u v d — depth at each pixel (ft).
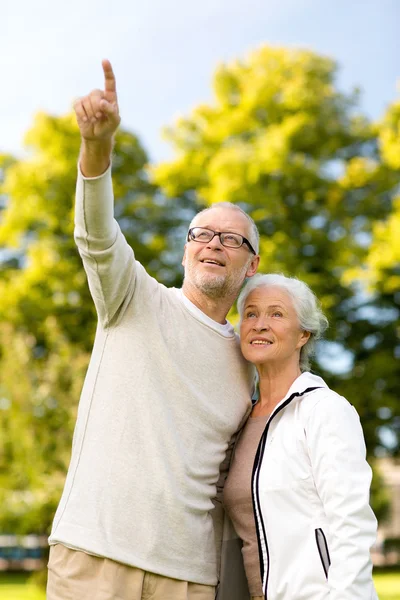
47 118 41.52
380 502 53.72
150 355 8.57
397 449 42.16
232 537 9.34
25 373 31.94
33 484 31.09
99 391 8.52
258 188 38.34
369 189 41.37
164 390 8.54
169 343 8.72
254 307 9.49
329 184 40.22
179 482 8.29
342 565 7.43
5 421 31.27
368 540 7.54
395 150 39.42
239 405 9.25
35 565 55.72
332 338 39.63
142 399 8.37
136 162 43.50
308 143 40.75
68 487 8.32
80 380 31.22
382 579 47.19
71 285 39.50
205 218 9.61
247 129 41.93
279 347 9.30
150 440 8.23
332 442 7.93
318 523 7.92
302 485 8.07
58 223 40.88
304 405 8.43
